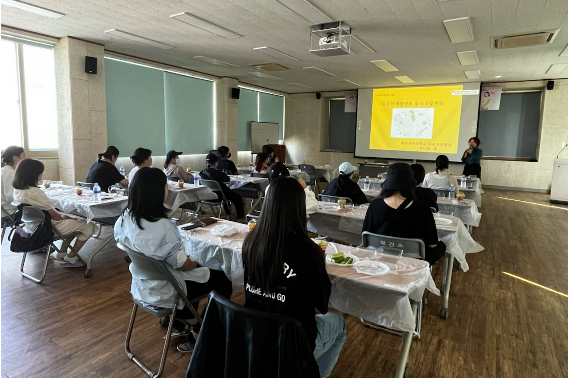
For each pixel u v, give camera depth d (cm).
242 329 122
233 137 1004
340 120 1267
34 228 316
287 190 138
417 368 216
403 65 769
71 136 609
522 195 898
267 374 119
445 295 274
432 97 1026
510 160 985
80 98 613
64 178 630
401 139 1084
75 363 212
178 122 883
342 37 502
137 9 459
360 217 317
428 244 237
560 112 909
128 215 190
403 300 163
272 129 1225
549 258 423
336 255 197
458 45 597
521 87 945
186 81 891
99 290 310
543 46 591
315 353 152
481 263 405
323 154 1266
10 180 365
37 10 467
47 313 269
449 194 431
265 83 1077
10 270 351
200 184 537
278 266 135
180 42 619
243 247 145
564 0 399
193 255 234
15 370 205
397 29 517
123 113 749
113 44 639
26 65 593
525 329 262
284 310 136
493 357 227
